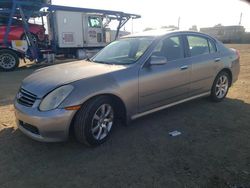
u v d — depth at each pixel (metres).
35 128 3.27
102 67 3.88
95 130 3.49
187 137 3.81
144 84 3.90
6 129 4.14
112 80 3.55
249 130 4.04
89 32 15.50
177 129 4.09
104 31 16.19
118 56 4.38
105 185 2.73
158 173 2.92
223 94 5.51
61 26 14.37
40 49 14.15
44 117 3.11
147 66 3.97
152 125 4.25
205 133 3.94
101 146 3.56
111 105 3.63
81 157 3.29
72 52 15.61
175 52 4.46
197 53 4.84
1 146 3.58
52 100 3.18
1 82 8.43
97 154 3.36
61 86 3.25
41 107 3.20
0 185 2.75
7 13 12.77
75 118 3.32
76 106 3.20
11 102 5.75
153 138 3.79
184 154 3.32
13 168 3.06
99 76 3.50
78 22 14.91
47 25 15.26
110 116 3.68
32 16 14.67
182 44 4.61
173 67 4.30
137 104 3.90
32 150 3.47
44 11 14.38
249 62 12.20
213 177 2.82
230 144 3.58
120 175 2.89
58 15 14.10
